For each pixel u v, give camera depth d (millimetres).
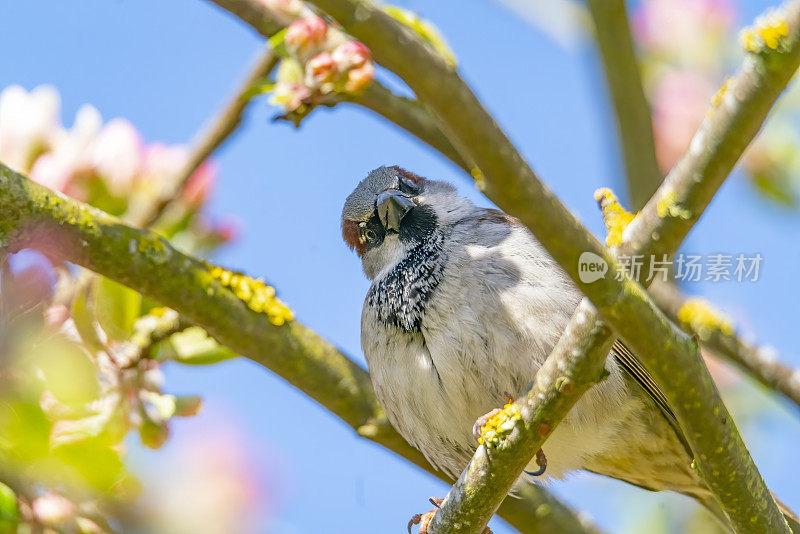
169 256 7270
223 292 7652
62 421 6270
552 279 8281
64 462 6188
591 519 9867
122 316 6965
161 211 8406
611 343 5988
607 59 9234
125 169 8219
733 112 5191
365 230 10141
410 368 8570
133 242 7066
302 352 8289
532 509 9617
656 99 10570
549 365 6242
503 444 6461
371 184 10219
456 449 9039
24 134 8000
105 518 6492
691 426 6117
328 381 8562
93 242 6898
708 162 5316
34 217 6695
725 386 10664
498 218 9062
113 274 6992
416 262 8719
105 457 6219
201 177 8516
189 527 6664
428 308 8469
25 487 6309
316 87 7164
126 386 6879
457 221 9023
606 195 6020
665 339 5691
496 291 8273
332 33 7273
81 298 6688
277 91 7281
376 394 8883
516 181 4840
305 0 4602
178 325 7473
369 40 4305
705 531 10328
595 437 8945
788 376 8680
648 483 9992
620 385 8656
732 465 6273
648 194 9414
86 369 6297
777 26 5004
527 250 8430
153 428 6895
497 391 8289
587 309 5984
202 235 8547
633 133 9422
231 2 8383
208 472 6871
